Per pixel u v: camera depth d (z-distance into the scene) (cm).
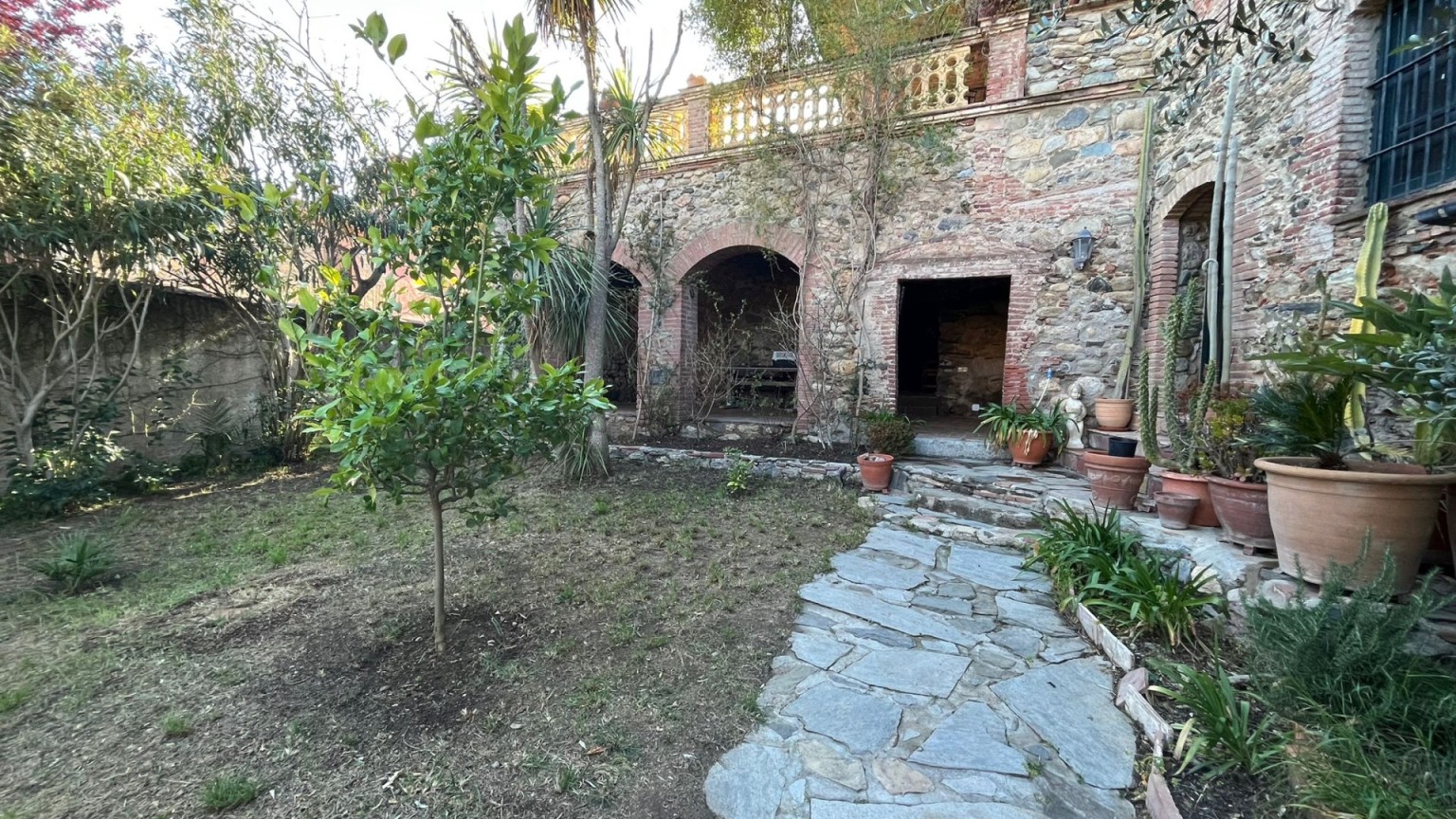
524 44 223
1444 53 282
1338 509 233
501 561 364
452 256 241
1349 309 253
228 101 557
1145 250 546
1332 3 329
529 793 176
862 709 221
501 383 226
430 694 224
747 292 977
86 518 469
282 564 363
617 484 563
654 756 194
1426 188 291
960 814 170
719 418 750
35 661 244
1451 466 242
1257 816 165
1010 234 599
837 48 623
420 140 229
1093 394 568
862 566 368
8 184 434
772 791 179
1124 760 196
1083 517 352
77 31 510
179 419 620
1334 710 190
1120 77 557
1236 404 341
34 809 165
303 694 222
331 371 200
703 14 647
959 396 912
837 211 665
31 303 520
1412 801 149
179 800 169
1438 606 201
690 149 740
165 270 561
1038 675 247
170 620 283
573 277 598
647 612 297
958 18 614
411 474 215
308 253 646
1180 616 262
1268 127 391
